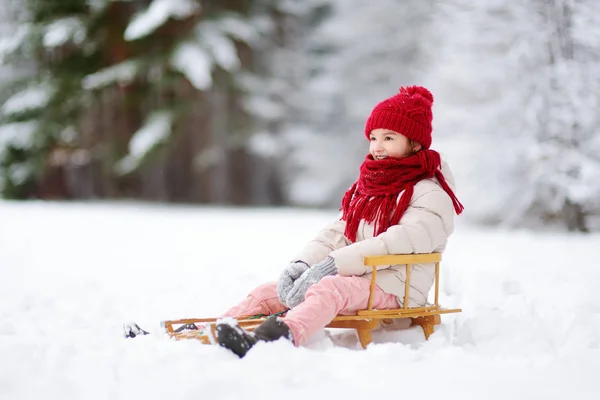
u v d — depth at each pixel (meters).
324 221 18.34
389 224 4.88
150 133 28.31
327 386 3.44
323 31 36.56
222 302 6.47
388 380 3.53
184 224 17.11
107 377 3.57
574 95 17.41
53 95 29.22
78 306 6.27
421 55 30.61
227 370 3.58
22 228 15.47
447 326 4.96
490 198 18.84
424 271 4.79
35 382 3.52
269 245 12.30
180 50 27.56
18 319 5.55
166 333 4.68
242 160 34.91
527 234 15.77
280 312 4.57
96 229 15.57
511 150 18.30
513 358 4.05
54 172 32.34
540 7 18.05
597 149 17.55
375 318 4.51
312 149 36.09
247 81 30.73
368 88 35.47
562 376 3.62
